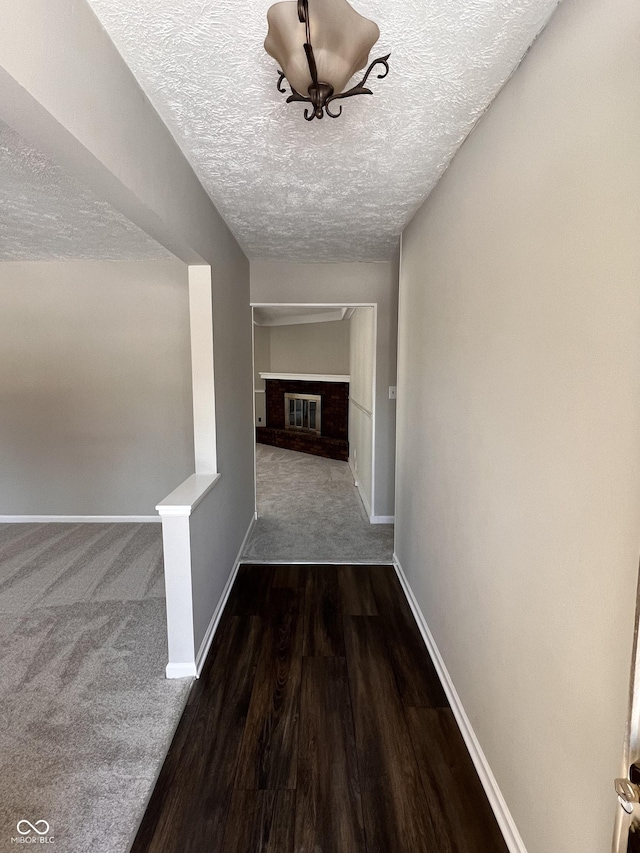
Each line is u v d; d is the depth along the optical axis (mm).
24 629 2443
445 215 1990
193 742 1712
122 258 3719
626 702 851
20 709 1863
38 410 3994
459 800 1498
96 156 1146
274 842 1357
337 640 2361
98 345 3922
